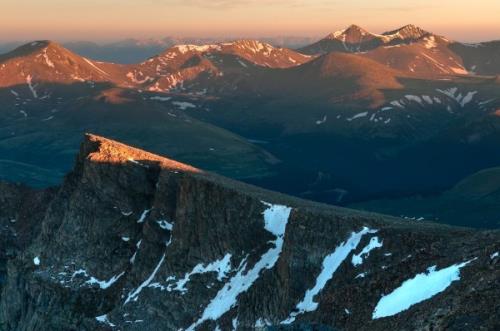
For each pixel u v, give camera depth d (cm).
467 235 9450
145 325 12669
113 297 13650
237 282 12156
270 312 11031
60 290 13975
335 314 8775
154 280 13312
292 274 11106
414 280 8325
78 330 13312
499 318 6222
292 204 12950
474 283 7112
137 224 14700
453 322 6588
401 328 7156
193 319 12169
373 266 10100
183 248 13375
